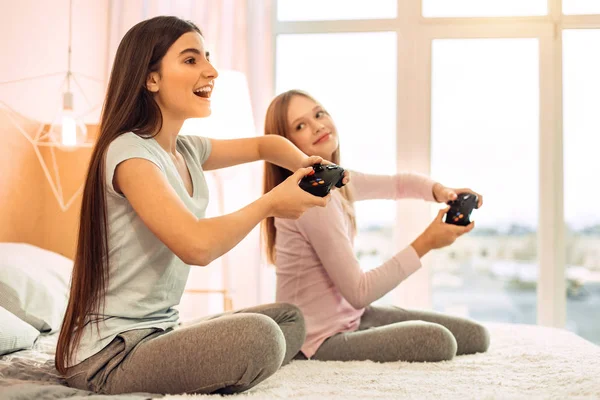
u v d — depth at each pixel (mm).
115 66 1352
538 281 3078
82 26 2879
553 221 3064
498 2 3150
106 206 1252
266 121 1986
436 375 1418
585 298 3121
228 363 1156
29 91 2512
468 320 1800
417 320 1788
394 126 3188
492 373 1440
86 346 1234
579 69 3148
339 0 3209
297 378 1379
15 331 1577
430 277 3109
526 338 1955
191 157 1466
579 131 3141
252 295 2959
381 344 1631
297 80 3232
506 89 3158
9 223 2465
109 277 1264
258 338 1167
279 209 1236
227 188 2992
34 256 2133
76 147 2650
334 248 1709
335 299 1787
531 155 3139
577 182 3131
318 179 1267
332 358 1676
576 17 3092
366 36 3209
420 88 3139
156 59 1336
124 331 1242
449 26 3135
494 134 3160
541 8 3129
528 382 1341
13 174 2479
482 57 3170
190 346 1173
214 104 2529
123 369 1201
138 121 1325
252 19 3084
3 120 2381
